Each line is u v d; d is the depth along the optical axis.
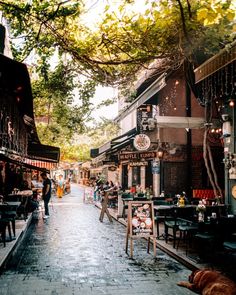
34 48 9.15
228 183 11.69
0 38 5.62
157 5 6.66
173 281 6.73
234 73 9.93
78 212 19.47
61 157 35.72
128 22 7.16
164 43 7.35
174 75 16.91
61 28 7.14
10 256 8.55
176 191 17.08
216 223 7.82
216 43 7.39
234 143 11.46
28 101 7.50
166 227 10.15
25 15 7.21
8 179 16.66
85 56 7.36
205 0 5.27
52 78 10.88
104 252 9.23
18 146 9.80
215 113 14.20
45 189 16.92
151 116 18.84
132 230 8.74
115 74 8.34
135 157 16.78
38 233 12.20
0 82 6.18
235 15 5.57
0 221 9.20
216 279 5.94
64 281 6.69
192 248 9.27
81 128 17.09
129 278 6.91
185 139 17.30
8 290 6.13
